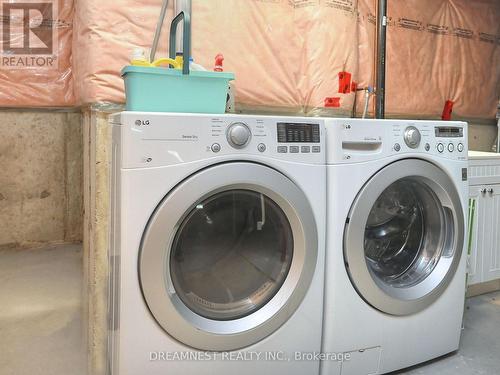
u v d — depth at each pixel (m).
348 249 1.38
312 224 1.32
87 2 1.66
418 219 1.64
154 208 1.12
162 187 1.12
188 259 1.24
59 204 3.19
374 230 1.56
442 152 1.57
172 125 1.13
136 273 1.12
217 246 1.28
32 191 3.10
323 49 2.14
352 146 1.41
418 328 1.56
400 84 2.54
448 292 1.63
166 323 1.15
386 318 1.49
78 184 3.22
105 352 1.47
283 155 1.28
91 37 1.65
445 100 2.74
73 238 3.26
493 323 1.98
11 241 3.08
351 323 1.41
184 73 1.27
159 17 1.71
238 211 1.30
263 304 1.30
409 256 1.63
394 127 1.47
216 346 1.21
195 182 1.14
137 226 1.11
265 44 2.08
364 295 1.43
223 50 1.97
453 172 1.59
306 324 1.34
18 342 1.76
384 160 1.44
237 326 1.24
